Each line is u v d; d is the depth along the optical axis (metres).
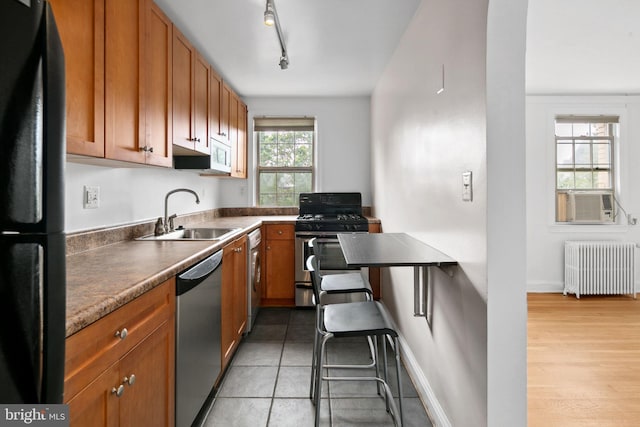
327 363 2.32
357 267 1.42
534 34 2.46
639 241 3.95
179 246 1.81
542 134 3.96
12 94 0.43
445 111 1.63
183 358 1.39
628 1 2.06
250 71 3.15
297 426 1.68
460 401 1.45
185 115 2.14
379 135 3.40
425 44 1.93
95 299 0.89
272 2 1.95
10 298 0.44
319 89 3.70
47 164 0.48
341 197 3.90
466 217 1.39
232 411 1.79
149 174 2.34
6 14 0.42
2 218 0.43
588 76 3.37
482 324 1.25
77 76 1.18
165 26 1.85
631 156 3.96
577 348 2.57
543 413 1.80
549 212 4.00
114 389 0.93
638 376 2.17
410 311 2.24
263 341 2.68
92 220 1.76
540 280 4.04
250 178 4.05
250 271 2.81
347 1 2.00
